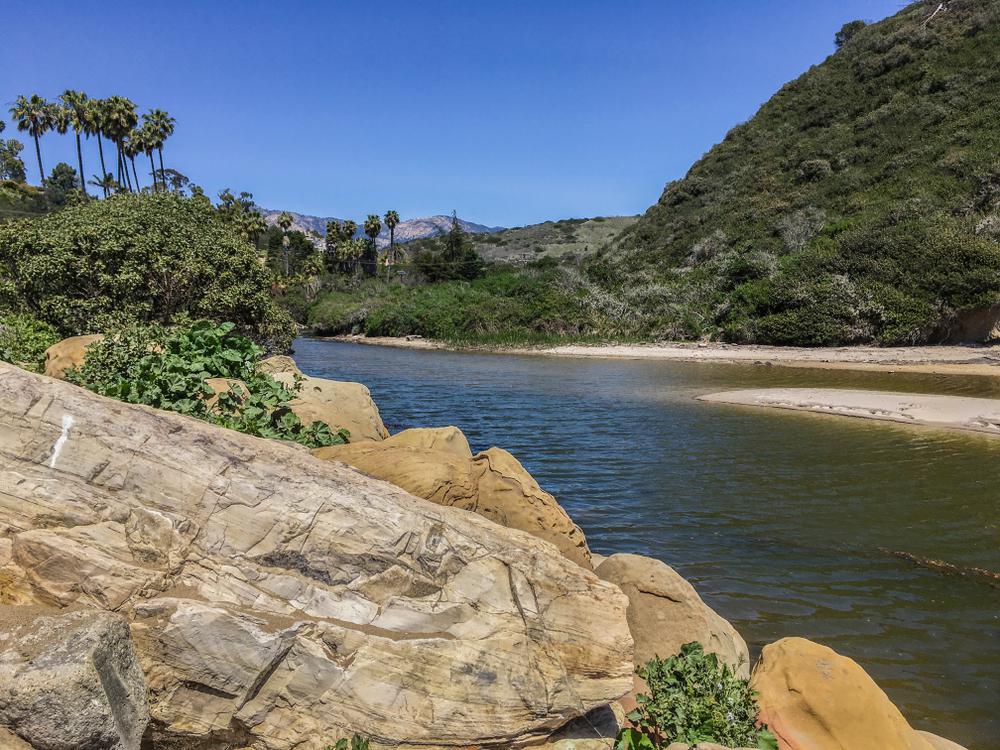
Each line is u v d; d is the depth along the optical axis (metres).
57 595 3.41
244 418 6.77
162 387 6.65
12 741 2.78
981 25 64.44
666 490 12.00
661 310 50.53
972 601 7.48
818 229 49.03
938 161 49.34
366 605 3.88
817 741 4.41
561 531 5.43
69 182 99.81
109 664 3.03
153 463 3.79
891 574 8.25
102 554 3.51
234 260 23.09
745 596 7.66
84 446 3.72
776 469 13.35
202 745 3.54
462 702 3.87
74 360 9.22
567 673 4.25
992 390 23.19
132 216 21.28
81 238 19.92
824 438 16.17
